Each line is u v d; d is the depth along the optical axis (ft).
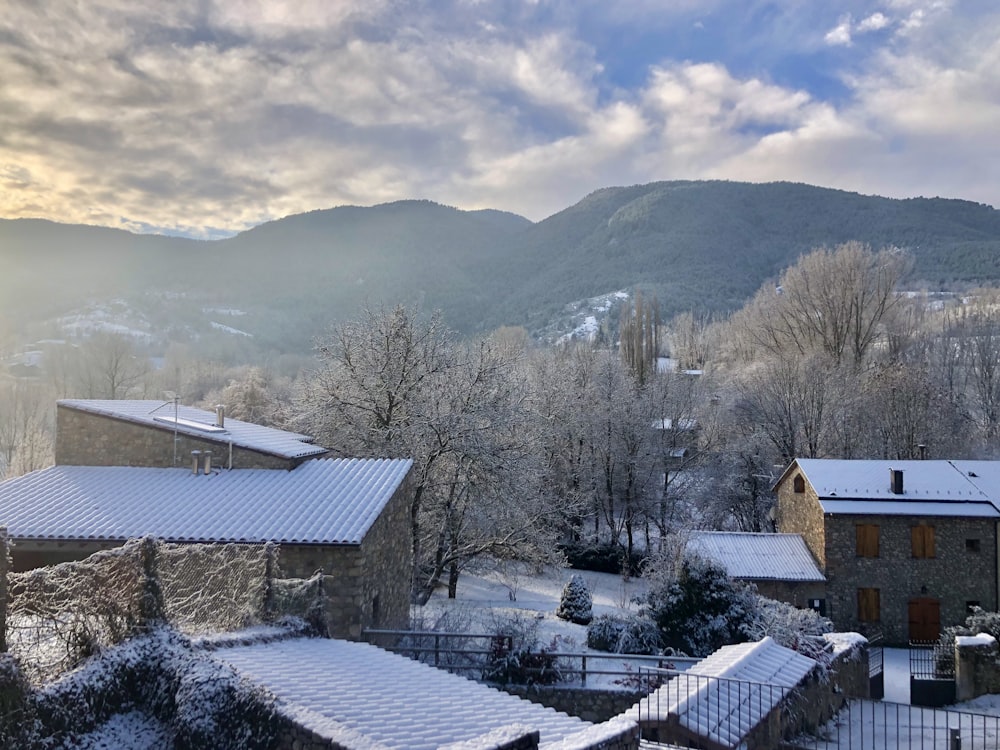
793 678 55.93
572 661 67.00
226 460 84.53
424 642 72.95
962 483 123.65
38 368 384.27
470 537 122.62
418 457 111.14
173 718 36.22
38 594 37.19
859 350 209.05
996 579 116.67
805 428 176.65
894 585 118.32
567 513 149.89
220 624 49.96
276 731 33.83
